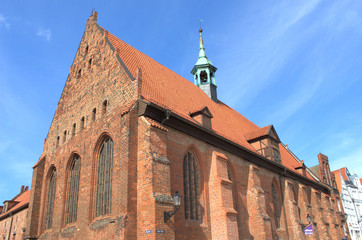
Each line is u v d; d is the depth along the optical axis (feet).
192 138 78.48
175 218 65.72
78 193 81.05
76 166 87.20
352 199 210.18
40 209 96.99
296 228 105.40
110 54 86.38
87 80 93.91
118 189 64.39
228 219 73.72
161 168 62.80
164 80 97.66
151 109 68.18
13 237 123.85
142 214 58.70
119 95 75.72
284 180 115.24
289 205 109.81
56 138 101.76
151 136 64.28
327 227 127.65
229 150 90.58
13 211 131.44
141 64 93.86
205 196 77.00
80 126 88.89
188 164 76.23
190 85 119.96
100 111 81.35
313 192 132.77
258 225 86.94
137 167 63.52
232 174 90.48
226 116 122.11
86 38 103.35
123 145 64.75
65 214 84.23
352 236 192.85
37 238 92.63
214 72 141.90
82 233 71.87
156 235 55.47
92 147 79.05
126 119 66.69
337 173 209.26
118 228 57.31
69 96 102.27
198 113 84.99
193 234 69.31
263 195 91.91
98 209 71.67
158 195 59.41
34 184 99.76
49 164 100.73
